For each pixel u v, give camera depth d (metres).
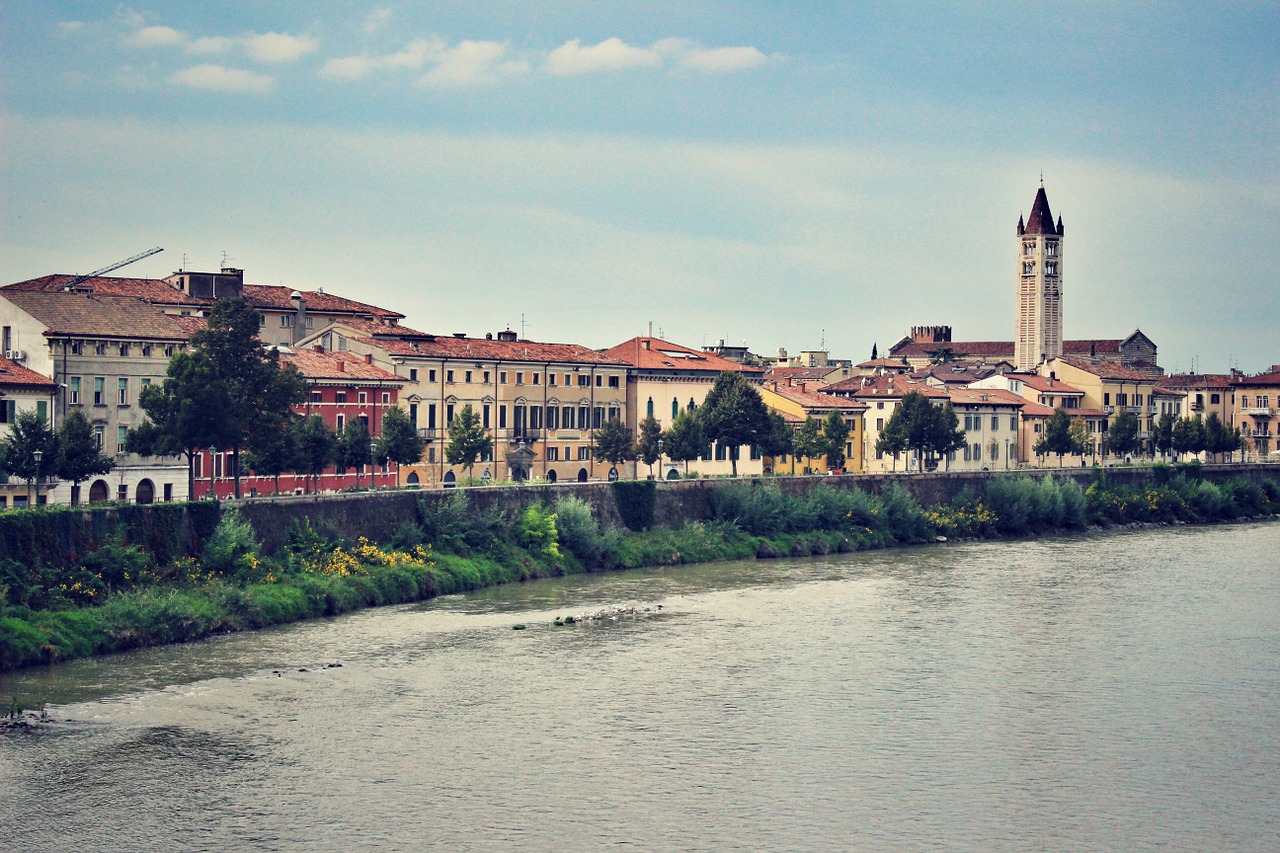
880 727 92.69
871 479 191.50
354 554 133.38
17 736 87.06
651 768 84.50
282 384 143.38
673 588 141.12
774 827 76.31
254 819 76.19
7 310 149.88
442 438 185.12
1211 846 74.88
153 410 140.00
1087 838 75.56
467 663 105.94
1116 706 98.00
